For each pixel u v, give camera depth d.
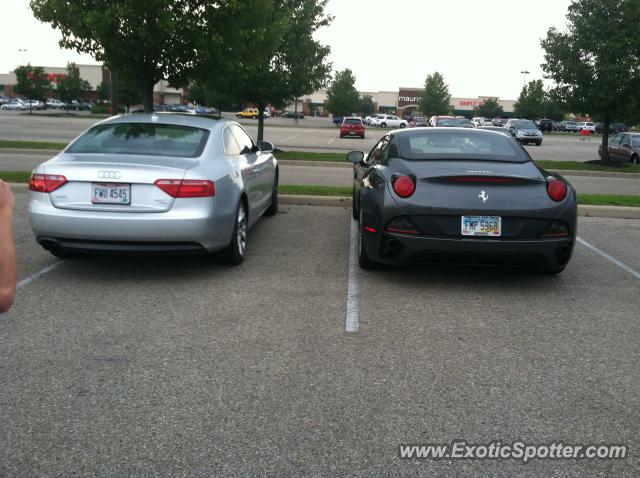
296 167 17.41
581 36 18.45
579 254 6.57
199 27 10.59
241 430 2.72
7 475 2.36
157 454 2.52
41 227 4.86
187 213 4.83
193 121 5.94
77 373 3.28
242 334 3.92
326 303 4.61
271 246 6.60
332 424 2.79
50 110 79.19
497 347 3.79
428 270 5.69
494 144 5.71
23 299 4.52
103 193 4.80
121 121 5.82
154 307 4.43
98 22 9.97
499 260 4.88
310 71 18.77
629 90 18.30
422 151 5.57
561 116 97.56
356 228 7.72
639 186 14.93
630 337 4.03
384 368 3.43
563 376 3.38
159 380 3.22
